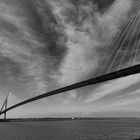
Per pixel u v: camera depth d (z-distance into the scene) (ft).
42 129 222.48
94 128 232.53
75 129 215.51
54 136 141.90
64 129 218.79
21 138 131.54
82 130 197.88
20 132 178.19
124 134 149.79
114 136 136.87
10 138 131.85
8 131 191.62
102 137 132.26
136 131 176.96
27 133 167.53
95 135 145.38
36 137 136.67
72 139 124.36
